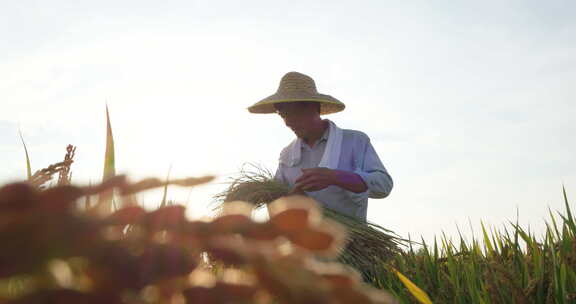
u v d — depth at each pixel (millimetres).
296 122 4715
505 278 2094
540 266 2248
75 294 206
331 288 238
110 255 215
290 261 239
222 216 243
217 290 234
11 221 197
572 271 2264
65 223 204
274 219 239
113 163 1220
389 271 3000
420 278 2764
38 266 202
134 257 222
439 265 3029
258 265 233
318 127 4738
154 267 222
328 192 4363
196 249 237
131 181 231
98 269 215
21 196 196
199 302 227
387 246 3980
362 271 3740
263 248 240
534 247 2477
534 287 2104
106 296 211
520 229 2719
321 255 241
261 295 237
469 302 2441
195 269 238
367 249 3865
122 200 230
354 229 3893
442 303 2500
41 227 198
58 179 1095
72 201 209
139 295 221
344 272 245
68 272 213
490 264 2199
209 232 236
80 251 210
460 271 2781
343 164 4535
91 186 218
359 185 4102
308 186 4039
